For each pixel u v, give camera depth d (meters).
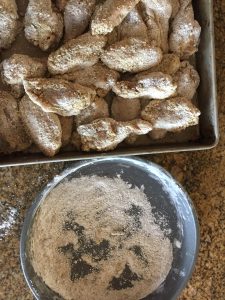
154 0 0.35
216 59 0.39
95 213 0.38
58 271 0.37
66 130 0.35
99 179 0.37
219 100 0.39
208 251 0.40
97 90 0.35
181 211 0.38
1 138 0.35
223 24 0.39
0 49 0.35
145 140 0.37
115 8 0.34
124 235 0.38
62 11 0.35
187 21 0.36
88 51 0.34
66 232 0.37
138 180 0.38
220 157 0.39
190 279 0.39
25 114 0.35
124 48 0.35
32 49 0.35
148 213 0.38
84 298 0.38
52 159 0.34
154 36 0.35
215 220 0.39
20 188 0.38
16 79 0.34
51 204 0.37
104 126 0.35
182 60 0.37
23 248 0.35
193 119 0.36
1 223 0.38
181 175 0.39
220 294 0.40
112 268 0.38
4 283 0.38
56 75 0.35
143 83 0.35
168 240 0.38
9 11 0.34
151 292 0.38
